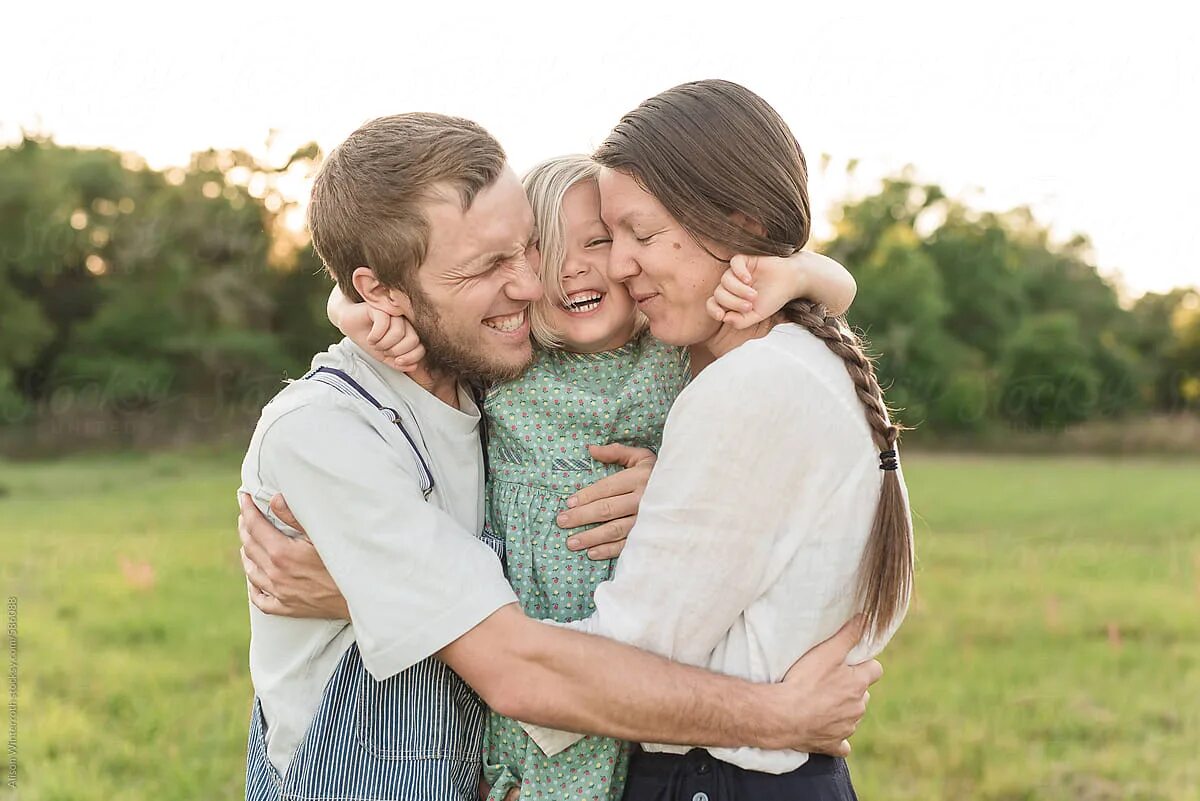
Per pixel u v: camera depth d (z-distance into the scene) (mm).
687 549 1757
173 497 13930
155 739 5137
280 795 1854
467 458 2002
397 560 1757
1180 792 4688
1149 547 10734
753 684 1791
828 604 1820
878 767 4914
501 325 1938
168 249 25391
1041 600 8211
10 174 25469
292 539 1868
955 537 11148
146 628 7031
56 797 4496
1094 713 5676
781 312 1918
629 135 1870
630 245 1888
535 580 1949
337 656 1898
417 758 1833
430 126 1879
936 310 28438
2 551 9570
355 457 1803
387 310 1917
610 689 1713
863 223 31516
